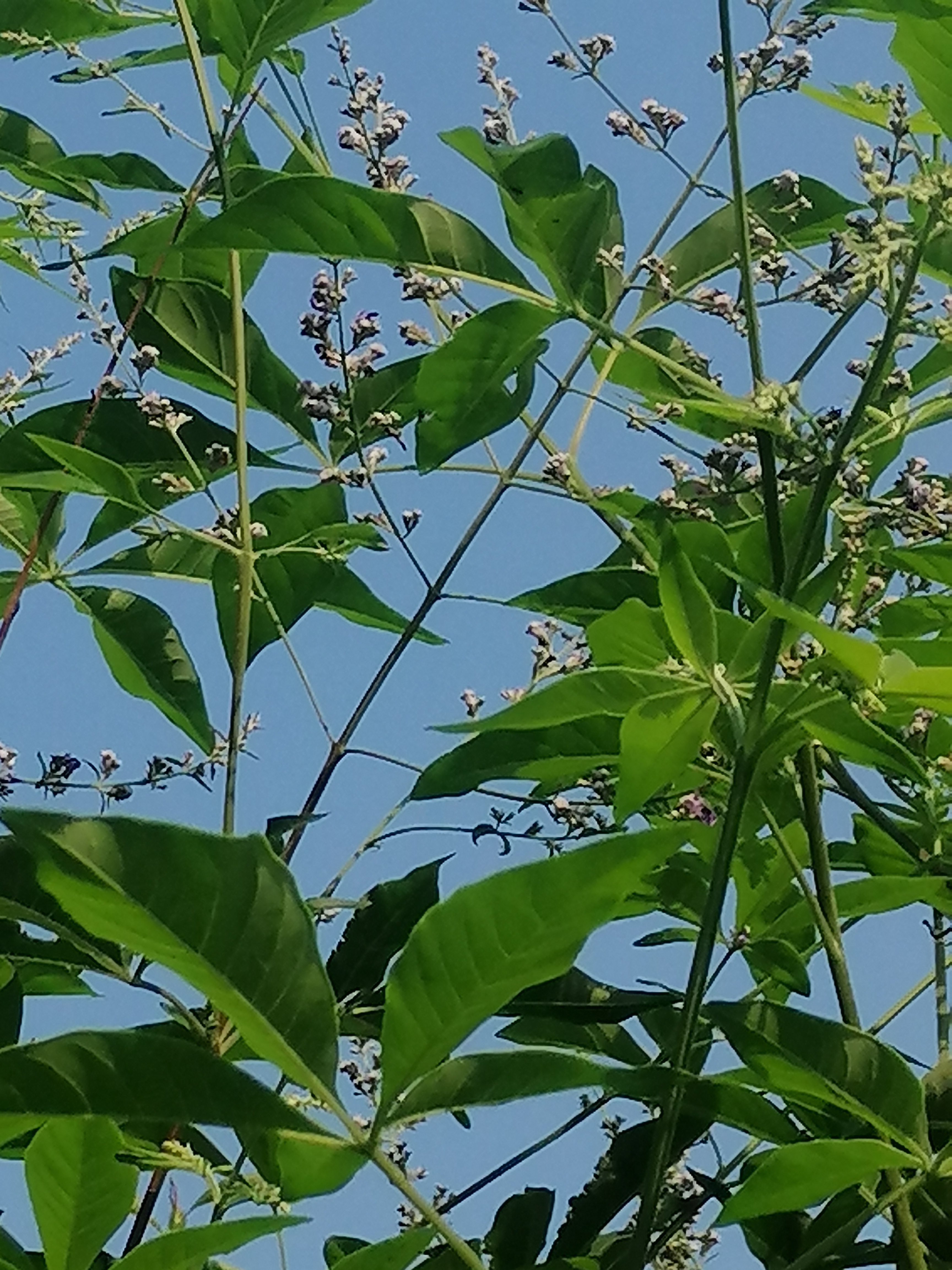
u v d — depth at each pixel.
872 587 0.74
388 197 0.70
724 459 0.75
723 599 0.80
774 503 0.69
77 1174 0.57
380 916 0.76
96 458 0.78
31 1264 0.60
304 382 0.82
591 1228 0.76
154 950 0.53
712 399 0.74
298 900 0.53
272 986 0.54
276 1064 0.55
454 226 0.71
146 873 0.52
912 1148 0.63
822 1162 0.63
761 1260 0.76
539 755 0.77
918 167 0.68
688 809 0.77
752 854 0.78
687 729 0.66
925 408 0.69
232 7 0.80
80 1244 0.58
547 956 0.54
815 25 0.81
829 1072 0.64
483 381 0.74
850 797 0.81
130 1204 0.58
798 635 0.68
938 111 0.64
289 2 0.79
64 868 0.51
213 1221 0.63
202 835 0.52
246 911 0.53
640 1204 0.65
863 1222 0.66
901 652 0.60
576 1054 0.60
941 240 0.70
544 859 0.53
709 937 0.64
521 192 0.72
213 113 0.82
